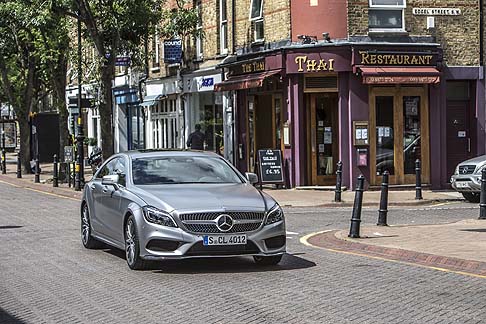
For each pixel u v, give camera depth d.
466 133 26.44
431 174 25.64
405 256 12.19
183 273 11.04
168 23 29.55
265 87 27.36
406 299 9.03
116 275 10.99
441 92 25.70
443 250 12.29
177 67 33.72
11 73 40.44
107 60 28.39
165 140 36.25
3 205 22.98
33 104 42.00
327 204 21.77
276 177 25.69
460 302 8.82
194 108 33.09
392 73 24.56
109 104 28.66
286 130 25.72
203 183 12.02
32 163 39.50
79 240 14.99
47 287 10.27
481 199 16.98
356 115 24.88
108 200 12.38
